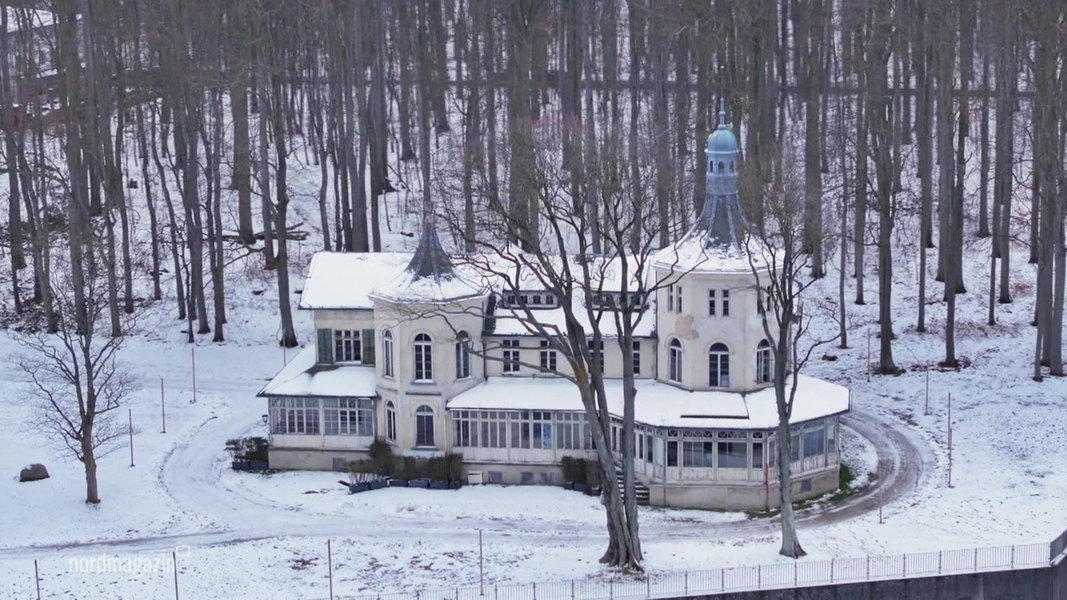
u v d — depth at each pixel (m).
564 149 100.38
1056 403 91.69
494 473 83.69
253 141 127.81
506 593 67.31
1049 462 82.56
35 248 102.56
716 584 68.06
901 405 93.19
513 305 86.50
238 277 115.69
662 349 84.00
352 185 109.88
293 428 85.62
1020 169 114.50
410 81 131.50
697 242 81.94
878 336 104.94
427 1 134.38
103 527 76.56
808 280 112.75
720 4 114.75
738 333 81.62
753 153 105.88
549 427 82.75
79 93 114.50
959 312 107.88
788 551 70.81
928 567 68.75
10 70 139.75
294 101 130.38
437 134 125.62
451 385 83.62
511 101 116.38
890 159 103.88
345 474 85.00
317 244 120.94
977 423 89.25
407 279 83.50
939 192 114.12
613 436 81.81
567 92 120.31
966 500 77.94
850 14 111.81
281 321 107.06
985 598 68.31
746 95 107.94
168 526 76.62
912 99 141.75
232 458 86.88
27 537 75.19
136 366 101.69
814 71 109.00
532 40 120.44
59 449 87.06
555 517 77.94
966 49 103.62
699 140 106.75
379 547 73.88
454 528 76.56
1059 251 94.69
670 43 116.38
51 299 105.75
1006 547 69.12
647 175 107.06
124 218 107.00
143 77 114.12
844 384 97.06
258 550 73.19
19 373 99.94
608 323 84.69
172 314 110.38
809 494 80.19
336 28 112.69
